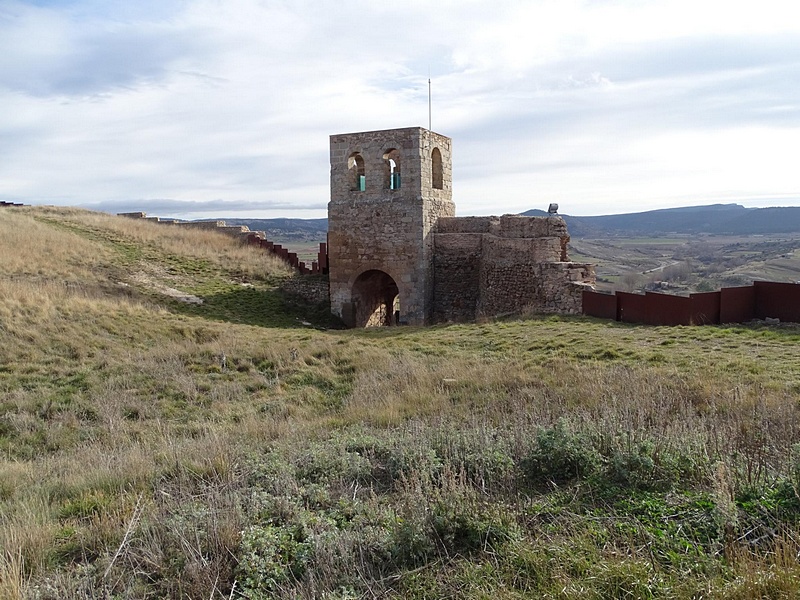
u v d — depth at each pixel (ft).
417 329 68.85
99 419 38.45
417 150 83.87
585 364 42.27
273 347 54.85
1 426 36.78
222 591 16.46
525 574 15.43
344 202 88.22
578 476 21.65
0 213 103.19
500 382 39.04
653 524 17.53
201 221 127.03
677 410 29.84
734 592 13.11
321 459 25.39
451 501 19.06
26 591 15.61
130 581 16.78
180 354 52.19
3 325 52.01
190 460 26.63
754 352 41.27
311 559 17.29
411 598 15.29
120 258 90.27
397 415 34.30
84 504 22.47
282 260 107.14
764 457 20.88
